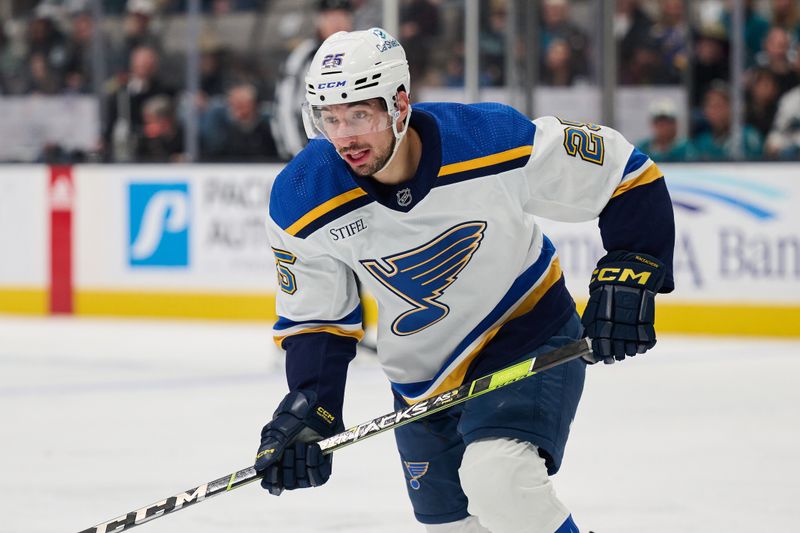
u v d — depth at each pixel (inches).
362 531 388.5
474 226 276.1
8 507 428.8
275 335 296.5
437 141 266.7
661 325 868.6
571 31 1015.0
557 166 274.8
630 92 981.8
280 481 277.7
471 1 936.3
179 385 692.1
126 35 1118.4
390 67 257.9
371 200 273.7
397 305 291.9
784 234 834.8
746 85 950.4
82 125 1083.3
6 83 1124.5
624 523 394.3
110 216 1018.1
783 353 776.9
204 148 1050.1
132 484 461.1
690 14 978.7
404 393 307.9
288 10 1116.5
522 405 276.2
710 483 446.9
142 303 1011.3
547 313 295.3
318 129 267.1
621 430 545.0
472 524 308.2
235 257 975.0
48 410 618.8
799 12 964.6
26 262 1047.6
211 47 1078.4
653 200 279.1
